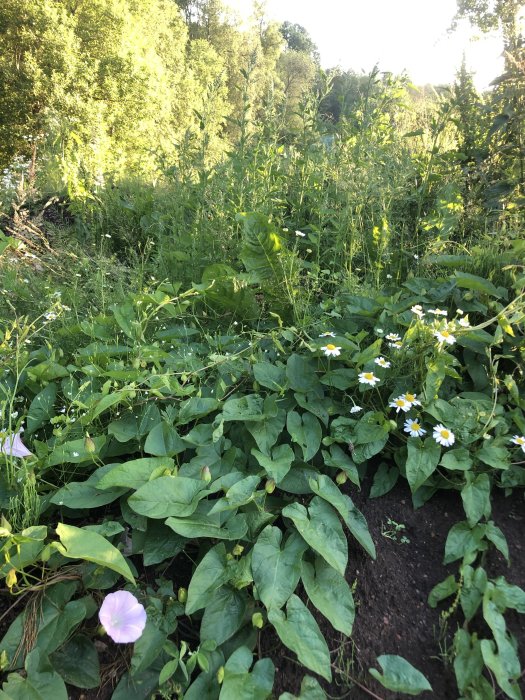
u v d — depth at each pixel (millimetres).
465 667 1335
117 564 1277
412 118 4473
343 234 3088
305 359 2107
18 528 1515
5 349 2100
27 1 14586
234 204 3332
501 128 3242
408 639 1458
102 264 3119
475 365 2150
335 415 2029
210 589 1378
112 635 1207
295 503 1564
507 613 1494
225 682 1222
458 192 3152
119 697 1275
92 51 15289
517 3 3326
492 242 2771
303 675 1368
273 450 1751
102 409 1708
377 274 2822
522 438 1797
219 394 1923
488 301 2293
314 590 1437
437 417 1807
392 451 1930
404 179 3133
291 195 3898
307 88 3818
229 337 2375
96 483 1605
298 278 2621
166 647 1308
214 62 25500
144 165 8633
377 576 1610
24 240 3691
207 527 1470
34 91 13945
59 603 1363
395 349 2064
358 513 1646
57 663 1303
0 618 1421
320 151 3818
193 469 1704
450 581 1504
